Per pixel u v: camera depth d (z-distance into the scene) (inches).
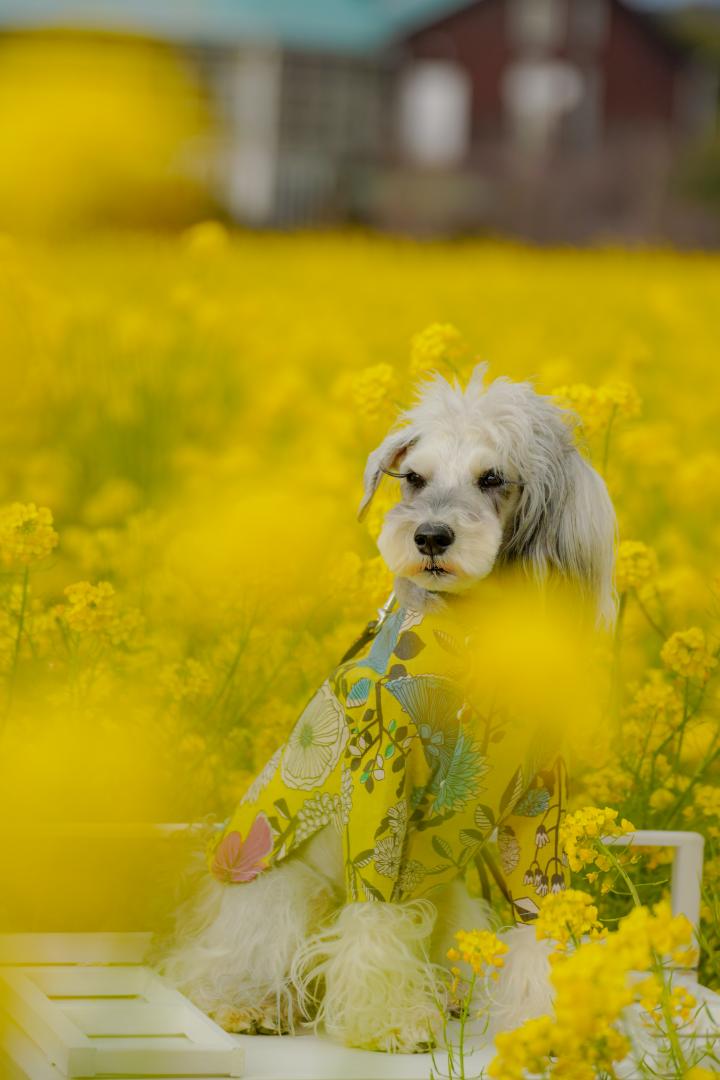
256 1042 165.0
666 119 2315.5
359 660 167.0
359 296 808.3
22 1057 154.3
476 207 1654.8
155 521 302.5
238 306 545.0
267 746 228.4
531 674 156.5
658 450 325.7
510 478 166.7
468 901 183.3
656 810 215.9
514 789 162.1
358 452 366.9
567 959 117.7
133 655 238.1
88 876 175.9
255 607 236.1
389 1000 161.5
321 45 2082.9
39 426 422.9
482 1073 149.3
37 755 180.9
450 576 158.4
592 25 2263.8
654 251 1181.7
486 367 183.3
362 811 157.6
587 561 169.0
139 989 169.0
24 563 195.2
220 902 176.6
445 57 2249.0
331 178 1658.5
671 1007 133.0
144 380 454.3
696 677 218.4
